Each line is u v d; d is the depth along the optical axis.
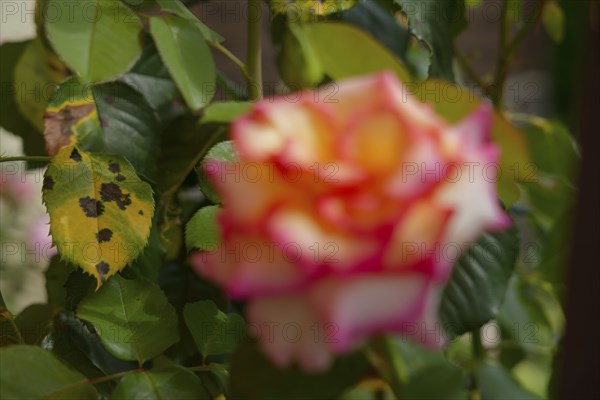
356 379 0.49
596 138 0.45
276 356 0.44
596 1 0.45
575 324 0.45
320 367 0.44
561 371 0.45
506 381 0.56
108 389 0.56
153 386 0.52
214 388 0.55
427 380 0.50
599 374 0.45
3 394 0.50
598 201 0.45
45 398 0.50
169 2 0.53
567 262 0.46
